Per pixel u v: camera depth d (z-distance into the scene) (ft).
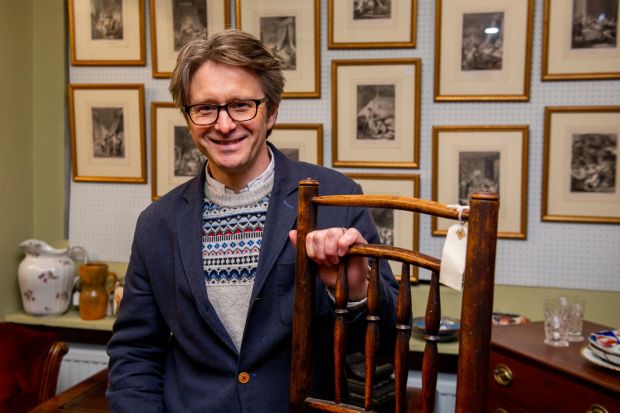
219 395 3.76
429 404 2.91
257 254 3.84
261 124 3.77
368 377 3.15
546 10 6.81
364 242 3.17
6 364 6.26
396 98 7.27
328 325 3.79
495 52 6.99
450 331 6.65
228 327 3.84
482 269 2.61
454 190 7.21
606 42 6.74
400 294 3.00
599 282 6.93
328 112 7.48
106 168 8.02
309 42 7.39
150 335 4.33
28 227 8.09
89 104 7.96
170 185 7.90
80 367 7.97
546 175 6.96
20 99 7.86
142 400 4.08
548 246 7.05
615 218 6.84
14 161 7.79
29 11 7.97
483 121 7.11
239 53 3.61
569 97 6.89
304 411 3.35
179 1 7.63
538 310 7.08
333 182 4.02
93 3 7.84
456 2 7.02
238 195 3.98
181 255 3.96
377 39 7.24
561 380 4.98
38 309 7.57
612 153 6.81
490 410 5.75
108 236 8.09
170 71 7.75
